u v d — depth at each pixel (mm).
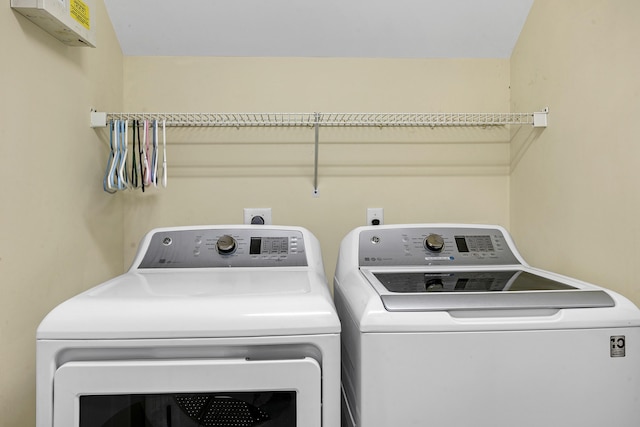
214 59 2109
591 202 1543
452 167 2178
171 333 1021
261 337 1034
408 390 1083
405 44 2092
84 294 1153
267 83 2125
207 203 2115
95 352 1039
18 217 1286
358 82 2148
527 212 2012
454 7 1945
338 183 2148
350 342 1271
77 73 1647
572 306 1138
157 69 2094
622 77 1383
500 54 2162
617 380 1118
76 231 1643
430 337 1085
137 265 1579
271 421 1064
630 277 1354
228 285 1276
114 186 1775
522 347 1099
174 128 2100
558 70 1741
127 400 1040
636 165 1328
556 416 1105
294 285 1276
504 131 2191
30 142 1347
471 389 1091
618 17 1396
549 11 1803
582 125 1591
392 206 2164
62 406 1007
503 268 1598
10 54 1244
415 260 1635
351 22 1984
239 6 1903
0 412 1208
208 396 1056
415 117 2123
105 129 1909
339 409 1052
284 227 1725
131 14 1928
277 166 2129
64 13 1370
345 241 1741
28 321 1338
